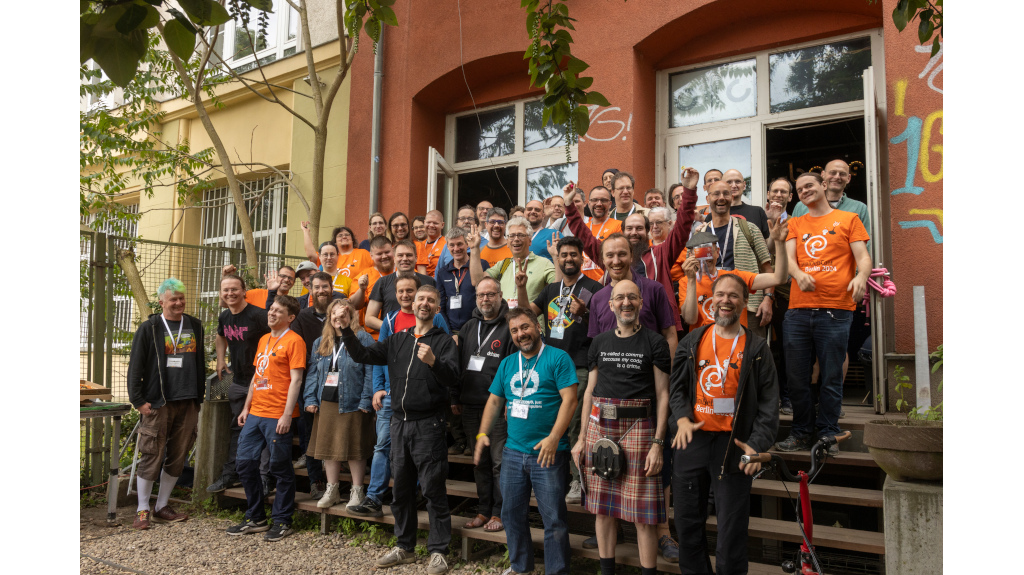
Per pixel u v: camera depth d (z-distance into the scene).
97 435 6.69
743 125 7.27
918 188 5.48
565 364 4.03
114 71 1.66
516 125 8.78
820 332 4.32
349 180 9.34
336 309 4.67
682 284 4.73
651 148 7.66
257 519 5.36
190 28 1.72
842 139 7.72
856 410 5.38
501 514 4.11
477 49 8.37
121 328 7.16
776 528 3.82
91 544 5.16
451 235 5.71
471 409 4.84
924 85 5.52
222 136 11.27
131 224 12.58
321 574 4.39
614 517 3.67
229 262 8.38
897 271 5.52
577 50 7.71
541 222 6.19
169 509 5.89
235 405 6.00
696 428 3.35
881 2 6.28
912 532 2.91
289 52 10.38
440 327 4.88
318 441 5.19
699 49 7.48
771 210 5.34
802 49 7.02
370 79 9.29
